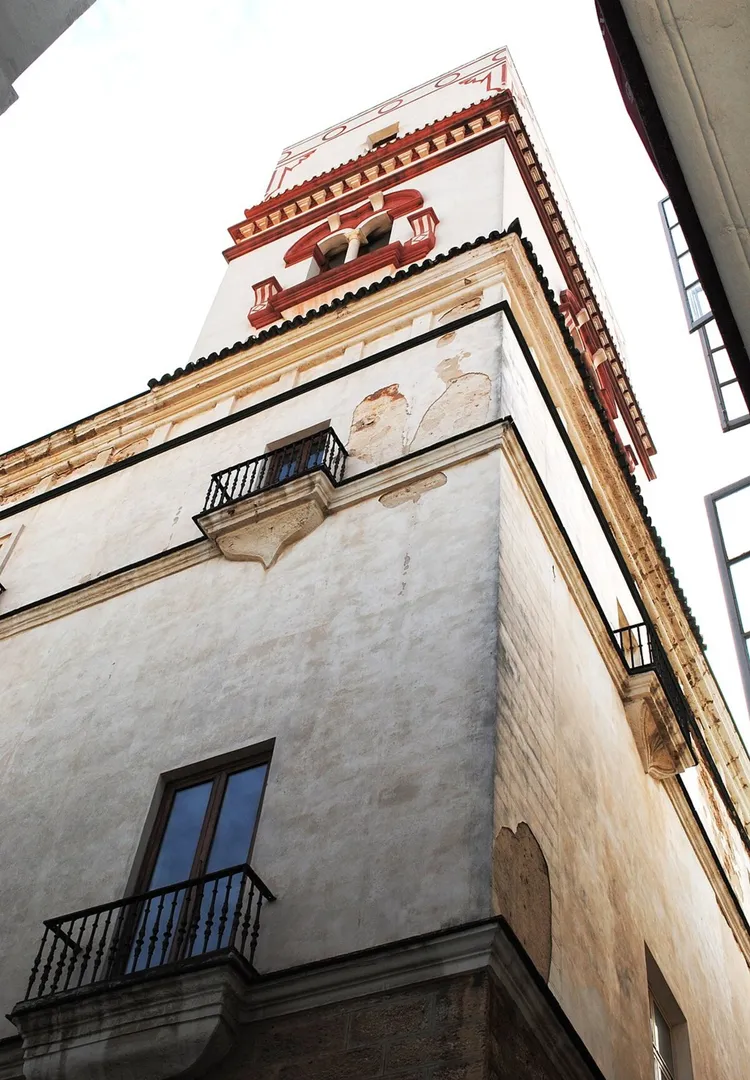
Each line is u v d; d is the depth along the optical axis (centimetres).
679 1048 1605
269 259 2919
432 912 1056
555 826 1313
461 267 2064
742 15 629
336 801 1208
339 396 1922
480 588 1357
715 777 2445
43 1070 1056
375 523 1550
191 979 1037
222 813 1294
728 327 756
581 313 2873
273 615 1500
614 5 667
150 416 2248
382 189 2884
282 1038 1015
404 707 1265
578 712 1556
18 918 1286
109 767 1425
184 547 1716
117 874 1277
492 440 1573
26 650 1725
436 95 3525
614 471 2323
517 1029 995
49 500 2134
